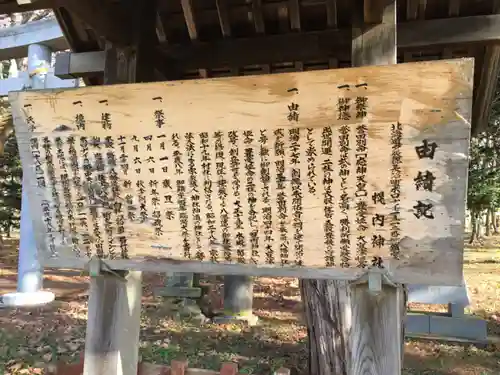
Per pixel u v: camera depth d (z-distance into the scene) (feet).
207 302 27.35
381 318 8.30
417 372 17.81
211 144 8.51
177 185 8.82
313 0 9.85
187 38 11.49
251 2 10.22
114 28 9.47
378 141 7.80
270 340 21.07
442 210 7.72
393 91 7.61
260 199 8.47
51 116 9.06
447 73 7.38
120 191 9.11
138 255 9.27
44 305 26.30
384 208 7.96
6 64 49.16
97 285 9.81
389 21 8.61
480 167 41.73
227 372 11.34
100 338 9.73
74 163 9.20
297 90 7.97
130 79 10.03
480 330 21.74
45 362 17.10
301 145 8.13
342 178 8.05
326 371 13.35
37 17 33.94
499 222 81.30
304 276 8.50
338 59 11.12
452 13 9.68
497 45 9.57
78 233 9.46
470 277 39.60
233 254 8.77
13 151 40.34
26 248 26.50
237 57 11.01
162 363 17.30
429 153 7.64
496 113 34.35
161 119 8.64
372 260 8.15
